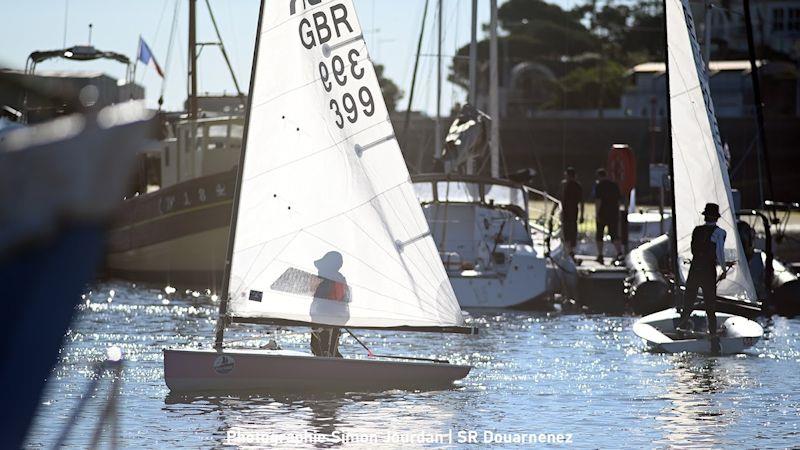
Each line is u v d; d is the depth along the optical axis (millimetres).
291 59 50281
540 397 47094
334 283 50031
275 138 50062
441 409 43969
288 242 49781
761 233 103500
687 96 72250
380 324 50250
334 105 50406
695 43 72125
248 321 49125
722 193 72000
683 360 59094
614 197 97500
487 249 89750
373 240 50438
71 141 9961
